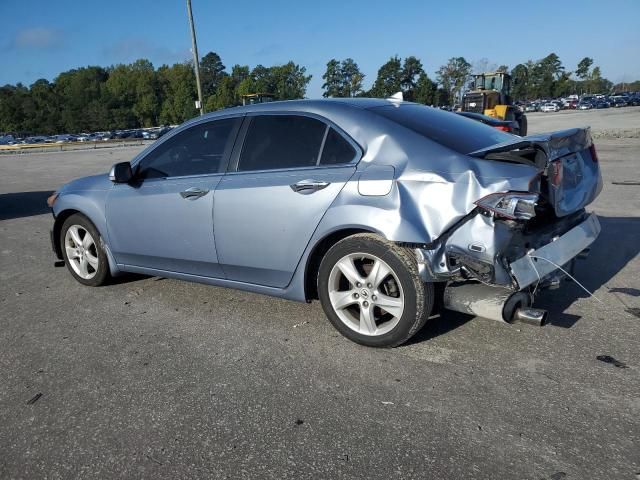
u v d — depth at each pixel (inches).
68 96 4963.1
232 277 155.9
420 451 94.0
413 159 123.9
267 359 130.6
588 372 116.6
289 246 138.7
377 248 123.8
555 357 123.8
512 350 128.1
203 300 173.9
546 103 2994.6
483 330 139.3
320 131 138.5
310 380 119.6
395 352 130.0
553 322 142.4
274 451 96.3
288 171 139.9
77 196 186.7
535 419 101.2
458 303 122.4
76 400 116.9
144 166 173.2
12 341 149.9
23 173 771.4
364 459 92.7
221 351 136.4
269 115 149.2
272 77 4079.7
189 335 147.3
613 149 593.9
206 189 152.9
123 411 111.6
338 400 111.1
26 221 354.3
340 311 135.0
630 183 360.5
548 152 119.7
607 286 167.9
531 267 118.8
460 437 97.2
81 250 193.2
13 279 213.9
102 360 135.1
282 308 162.9
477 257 114.6
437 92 3627.0
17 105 4653.1
